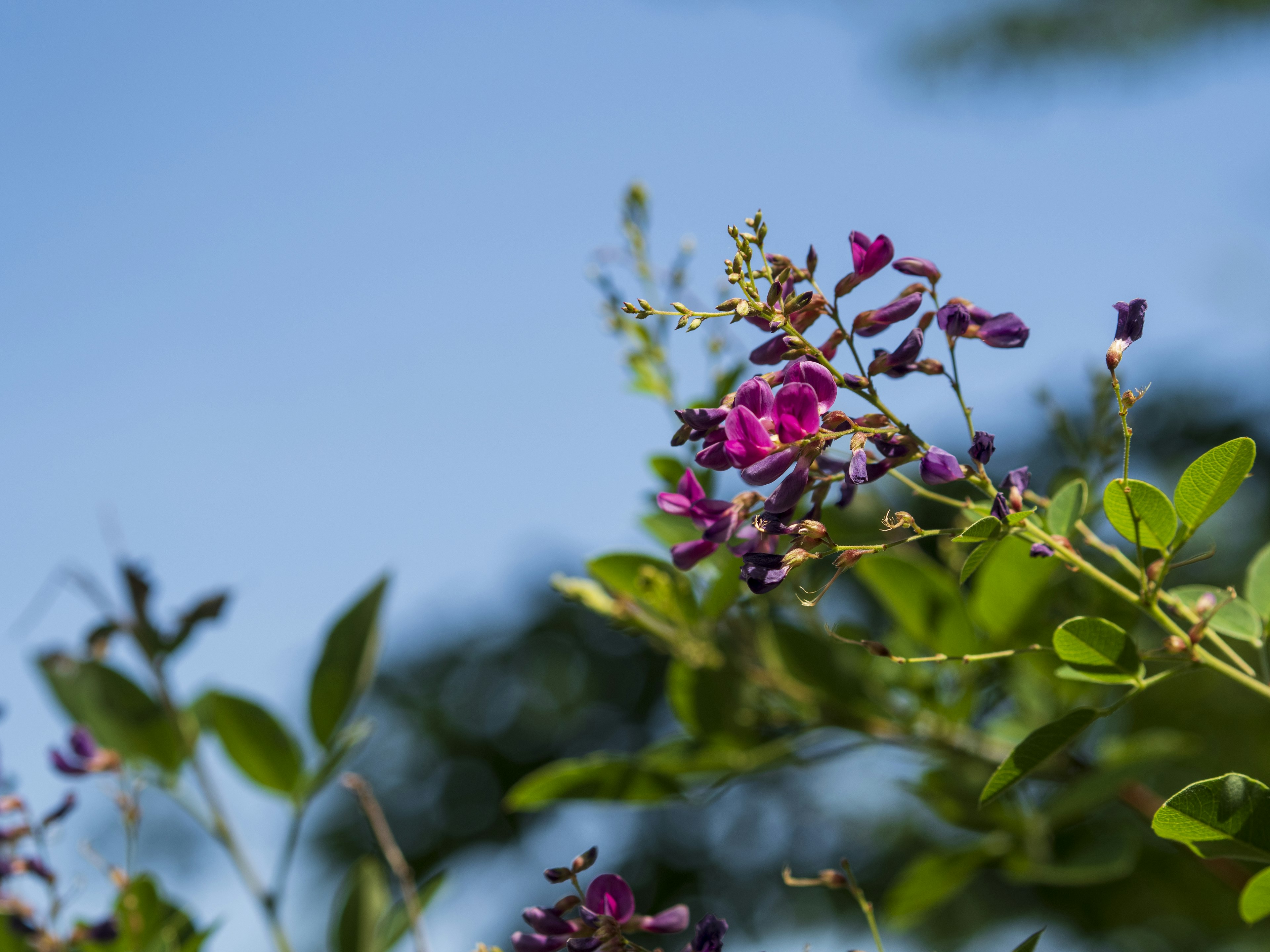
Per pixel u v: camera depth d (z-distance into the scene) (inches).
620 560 37.5
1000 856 38.2
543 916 31.4
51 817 36.1
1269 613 32.3
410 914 34.1
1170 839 30.9
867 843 92.0
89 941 36.1
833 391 31.2
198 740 38.4
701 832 99.8
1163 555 31.5
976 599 37.1
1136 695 31.4
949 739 38.0
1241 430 94.5
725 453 31.1
